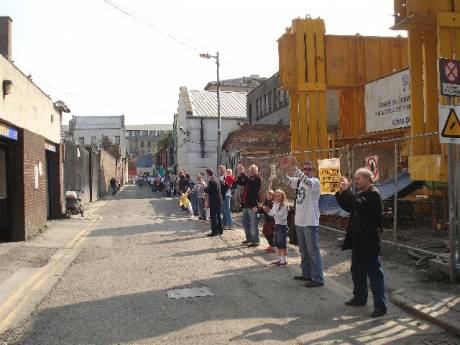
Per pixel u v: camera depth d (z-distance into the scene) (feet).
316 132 54.70
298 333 17.67
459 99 30.30
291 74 55.36
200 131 149.18
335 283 25.36
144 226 53.47
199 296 23.11
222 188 48.83
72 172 75.05
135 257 34.04
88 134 293.43
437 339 16.96
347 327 18.34
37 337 17.93
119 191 179.42
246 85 212.43
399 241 33.88
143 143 469.16
